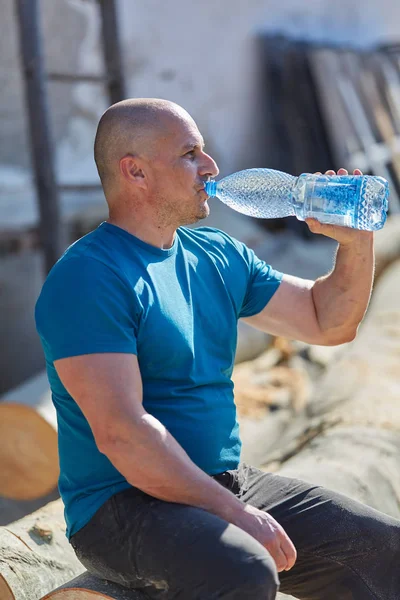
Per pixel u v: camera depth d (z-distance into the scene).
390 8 11.47
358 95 10.50
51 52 9.52
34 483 4.31
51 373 2.15
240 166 10.55
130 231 2.21
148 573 1.95
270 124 10.37
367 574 2.21
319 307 2.44
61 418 2.16
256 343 5.70
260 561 1.84
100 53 9.74
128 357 1.99
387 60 11.21
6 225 7.70
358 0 11.29
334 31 11.18
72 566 2.64
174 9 10.19
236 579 1.82
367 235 2.29
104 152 2.22
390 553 2.20
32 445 4.26
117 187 2.22
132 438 1.93
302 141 10.09
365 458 3.50
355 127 10.20
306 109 10.11
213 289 2.31
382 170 10.25
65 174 9.34
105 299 2.01
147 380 2.12
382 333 5.29
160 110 2.19
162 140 2.17
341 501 2.26
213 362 2.24
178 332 2.12
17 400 4.28
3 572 2.40
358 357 4.87
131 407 1.95
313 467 3.39
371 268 2.34
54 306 2.02
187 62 10.34
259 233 9.07
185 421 2.14
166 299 2.14
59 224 6.62
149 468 1.93
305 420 4.36
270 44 10.34
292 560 1.99
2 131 9.27
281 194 2.37
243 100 10.48
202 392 2.19
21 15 6.31
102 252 2.11
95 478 2.11
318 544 2.21
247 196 2.39
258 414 4.61
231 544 1.87
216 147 10.52
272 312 2.49
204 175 2.23
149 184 2.19
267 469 3.72
